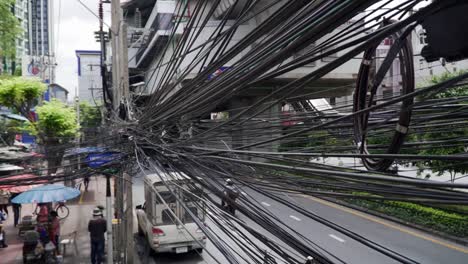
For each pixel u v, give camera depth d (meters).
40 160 8.68
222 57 3.18
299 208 2.84
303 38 1.90
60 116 16.11
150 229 13.39
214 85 3.45
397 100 1.74
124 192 12.41
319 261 2.46
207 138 4.26
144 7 22.97
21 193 11.55
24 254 12.36
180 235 12.84
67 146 8.83
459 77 1.54
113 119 10.84
